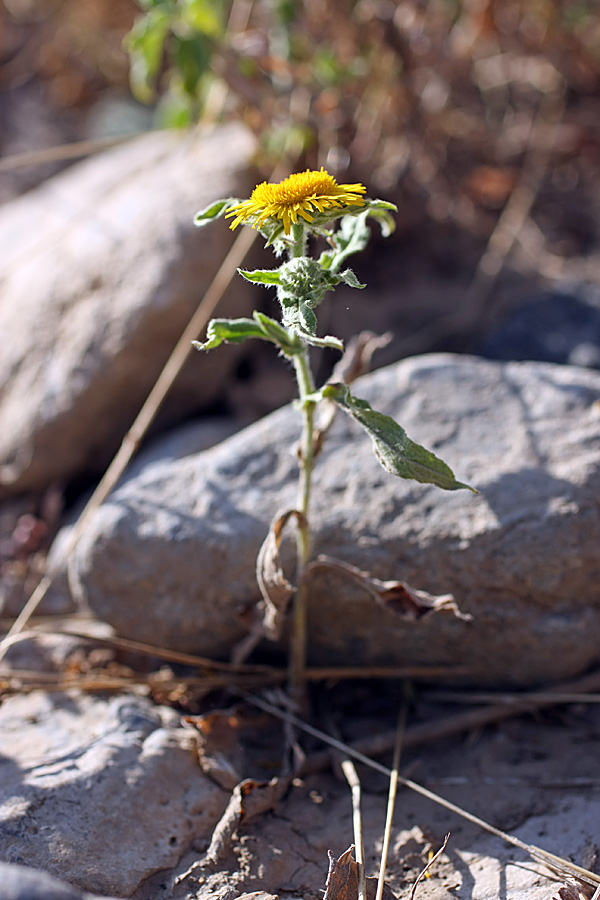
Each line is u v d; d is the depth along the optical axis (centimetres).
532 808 185
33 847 165
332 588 208
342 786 197
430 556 205
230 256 292
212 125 347
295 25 349
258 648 224
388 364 332
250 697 215
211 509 219
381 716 217
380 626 211
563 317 324
